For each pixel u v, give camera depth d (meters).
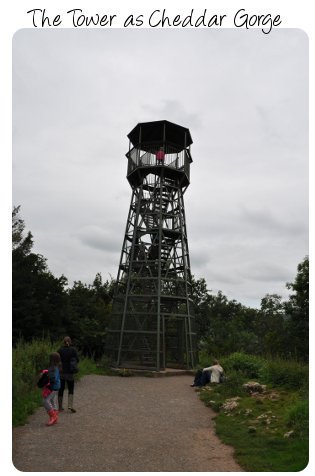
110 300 38.00
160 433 8.72
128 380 17.47
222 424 9.36
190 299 23.17
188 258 24.41
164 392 14.23
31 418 9.59
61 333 24.22
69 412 10.37
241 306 58.47
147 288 23.34
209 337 36.12
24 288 23.59
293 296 35.72
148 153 23.59
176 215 23.72
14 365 11.65
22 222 30.52
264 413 9.88
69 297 27.19
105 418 9.88
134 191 25.03
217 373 15.38
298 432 7.96
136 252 23.75
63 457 6.98
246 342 34.81
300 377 13.02
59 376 9.45
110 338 22.69
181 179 24.20
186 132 24.36
